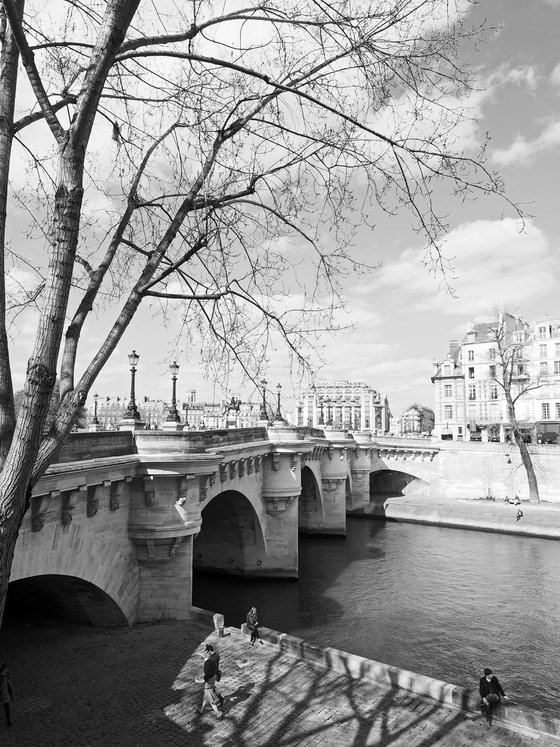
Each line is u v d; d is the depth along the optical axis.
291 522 42.03
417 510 66.12
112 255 7.82
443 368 99.31
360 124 7.54
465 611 34.69
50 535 18.81
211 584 41.12
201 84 9.03
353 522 67.31
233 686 20.55
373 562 47.41
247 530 41.62
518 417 89.19
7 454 5.83
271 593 38.72
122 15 6.02
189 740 16.98
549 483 70.25
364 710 18.94
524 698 23.86
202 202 8.48
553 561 46.53
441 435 94.44
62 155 6.03
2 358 6.36
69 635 24.50
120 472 22.98
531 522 57.16
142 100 9.02
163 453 24.64
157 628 25.30
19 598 25.88
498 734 17.47
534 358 88.00
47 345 5.78
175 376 32.72
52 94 8.23
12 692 17.83
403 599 37.06
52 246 5.97
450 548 52.06
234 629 25.64
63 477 18.44
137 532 24.56
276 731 17.56
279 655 23.39
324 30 7.84
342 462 59.81
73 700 19.17
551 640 30.06
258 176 8.53
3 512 5.47
